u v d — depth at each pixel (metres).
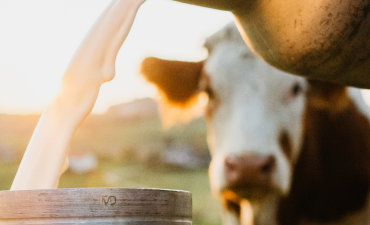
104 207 0.84
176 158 16.06
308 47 1.00
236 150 2.54
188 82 3.33
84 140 20.92
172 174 14.70
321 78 1.11
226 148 2.61
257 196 2.60
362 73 1.05
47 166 1.18
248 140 2.56
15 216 0.85
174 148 17.08
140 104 25.55
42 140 1.19
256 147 2.54
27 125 21.83
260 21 1.03
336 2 0.95
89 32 1.26
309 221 2.92
